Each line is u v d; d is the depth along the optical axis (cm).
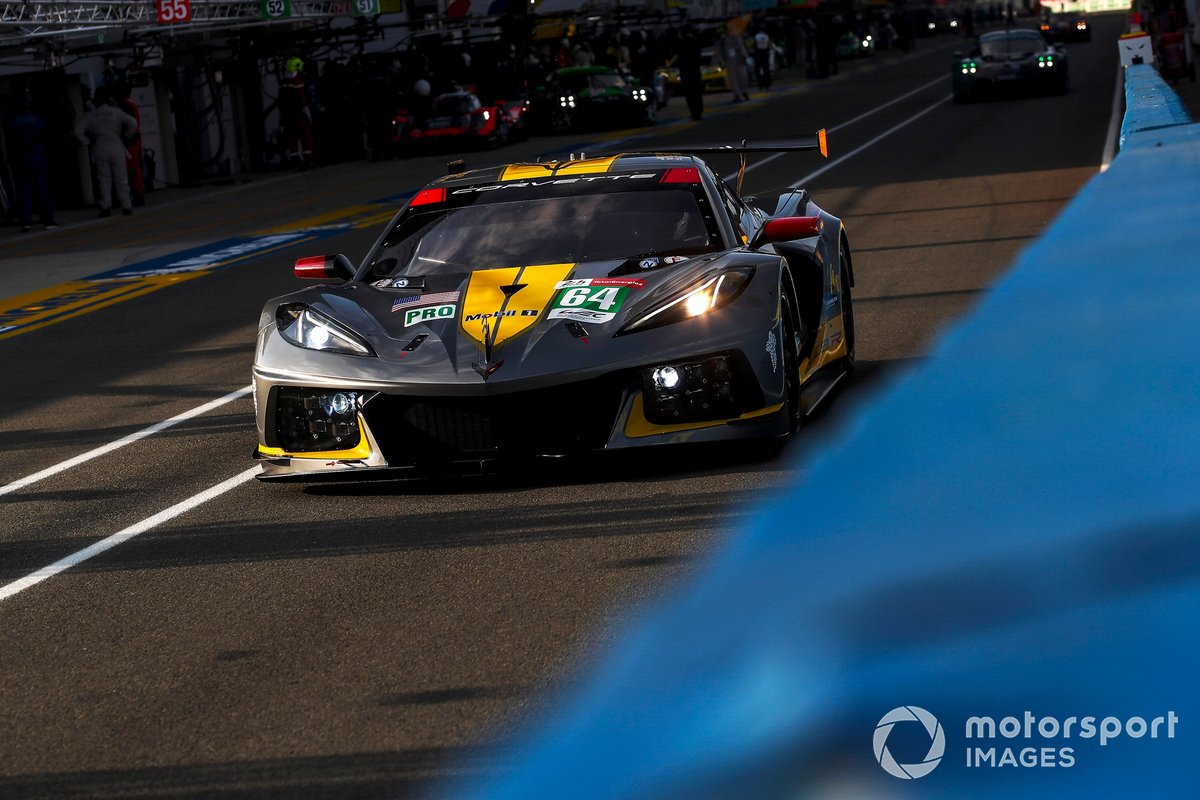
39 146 5678
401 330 1427
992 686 822
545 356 1346
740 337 1364
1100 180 3803
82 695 938
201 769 804
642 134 7744
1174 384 1526
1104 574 980
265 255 4153
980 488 1227
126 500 1508
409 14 9825
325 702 888
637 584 1065
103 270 4138
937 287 2469
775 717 808
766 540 1145
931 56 16600
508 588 1084
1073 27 15088
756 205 1870
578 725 820
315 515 1364
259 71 8300
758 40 11375
